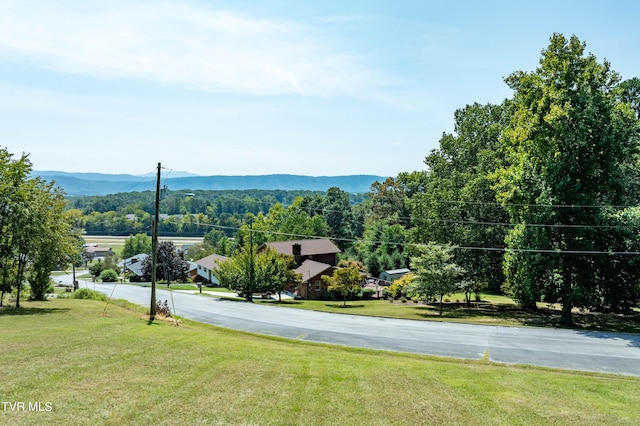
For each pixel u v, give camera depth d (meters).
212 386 11.86
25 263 29.38
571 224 29.89
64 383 11.20
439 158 48.03
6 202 26.92
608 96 29.80
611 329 27.81
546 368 18.12
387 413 10.59
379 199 99.62
